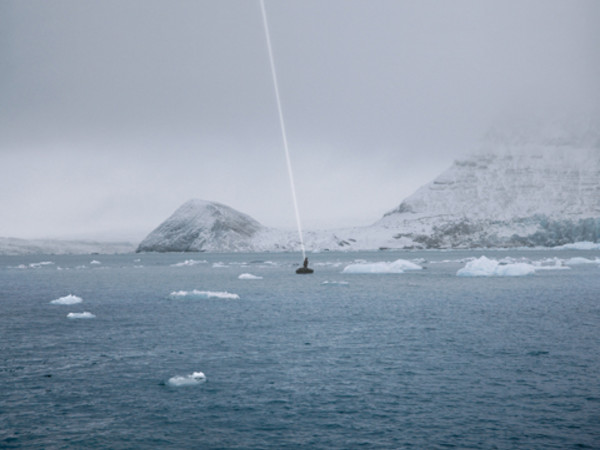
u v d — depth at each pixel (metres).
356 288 84.75
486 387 24.72
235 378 26.66
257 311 54.31
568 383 25.25
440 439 18.77
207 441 18.83
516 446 18.14
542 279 100.69
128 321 47.06
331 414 21.38
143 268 186.50
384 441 18.67
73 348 34.47
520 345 34.62
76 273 151.88
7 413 21.72
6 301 67.31
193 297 67.38
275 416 21.20
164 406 22.47
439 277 110.69
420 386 25.02
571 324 43.78
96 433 19.59
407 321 46.22
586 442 18.42
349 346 34.75
